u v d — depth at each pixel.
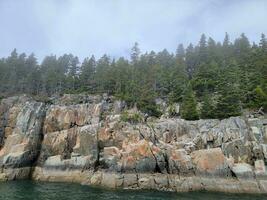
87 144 67.06
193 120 71.31
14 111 77.31
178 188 54.50
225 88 74.56
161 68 100.38
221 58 100.81
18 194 46.66
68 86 104.19
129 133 65.06
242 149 59.25
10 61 113.25
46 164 68.25
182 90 84.88
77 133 71.56
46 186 56.31
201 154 58.34
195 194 50.81
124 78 95.38
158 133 65.81
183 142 63.12
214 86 84.12
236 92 72.50
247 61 92.44
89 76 106.62
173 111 79.56
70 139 71.19
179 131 66.19
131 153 59.78
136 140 63.50
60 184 59.81
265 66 82.25
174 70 97.25
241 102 73.06
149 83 93.44
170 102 83.25
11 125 75.94
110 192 51.09
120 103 81.75
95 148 65.88
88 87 100.56
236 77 79.38
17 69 111.50
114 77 97.88
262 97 71.25
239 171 55.41
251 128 61.88
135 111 78.12
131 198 45.88
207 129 64.50
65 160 67.62
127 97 83.56
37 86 104.75
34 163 71.38
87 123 74.12
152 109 79.69
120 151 61.94
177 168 57.75
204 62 98.69
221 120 66.38
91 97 87.69
